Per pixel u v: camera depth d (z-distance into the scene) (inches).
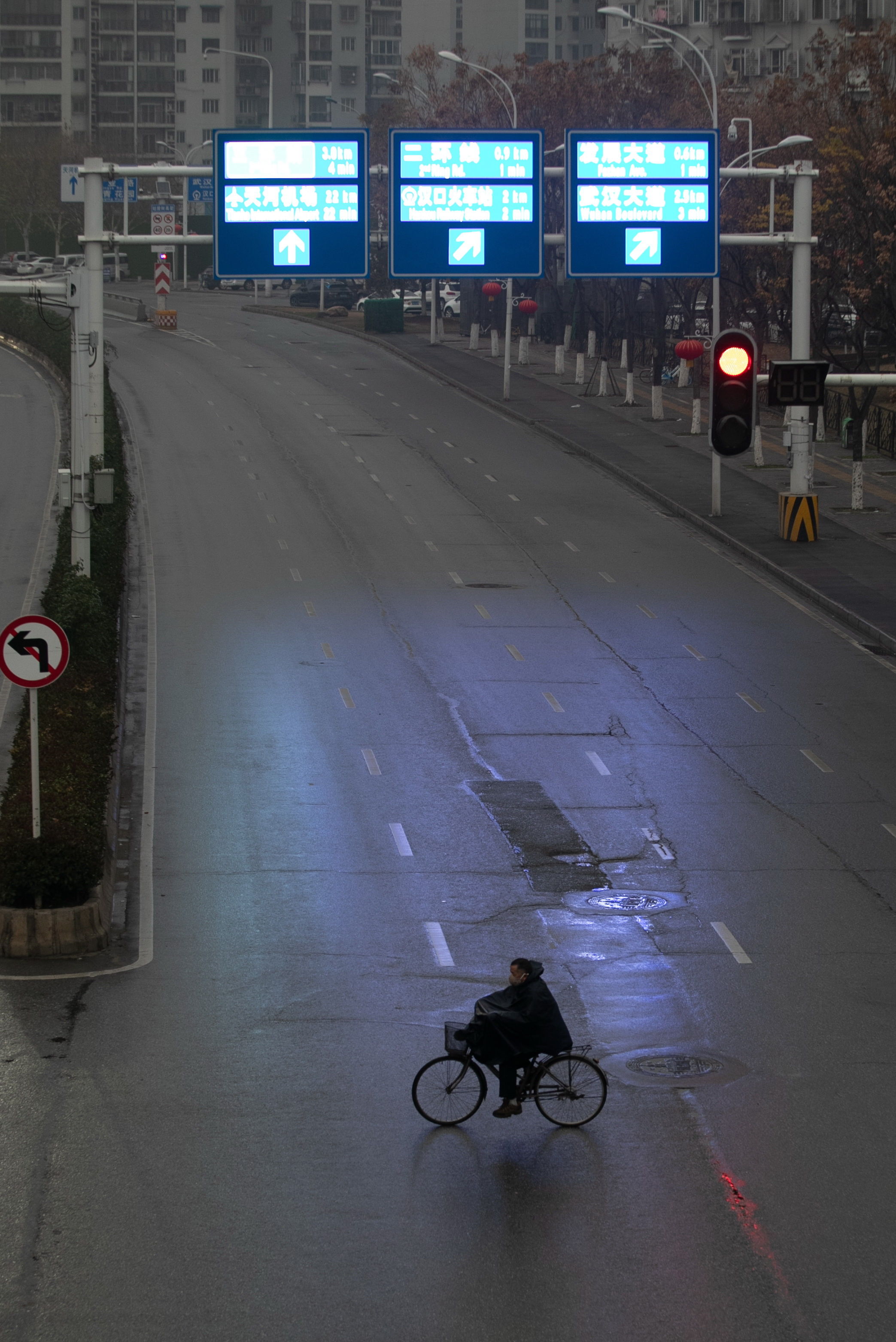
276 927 892.6
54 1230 542.3
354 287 5032.0
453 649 1542.8
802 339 1784.0
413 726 1302.9
